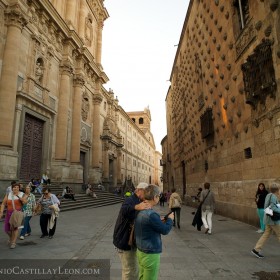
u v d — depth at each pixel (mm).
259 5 9078
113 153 42000
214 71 14688
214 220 11719
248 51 10133
